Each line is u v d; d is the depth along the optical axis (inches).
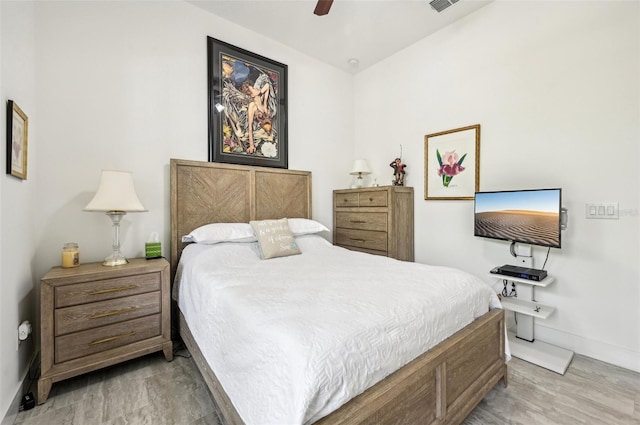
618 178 78.1
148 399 63.2
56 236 80.1
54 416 58.1
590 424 56.3
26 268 69.1
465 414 54.3
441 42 117.4
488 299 66.9
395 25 114.4
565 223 84.7
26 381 66.2
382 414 38.7
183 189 99.9
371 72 147.6
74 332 67.2
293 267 77.7
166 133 98.7
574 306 85.7
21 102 66.4
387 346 42.3
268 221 100.1
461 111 111.6
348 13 107.0
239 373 44.7
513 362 80.4
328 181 146.5
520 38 95.3
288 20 111.5
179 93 101.1
